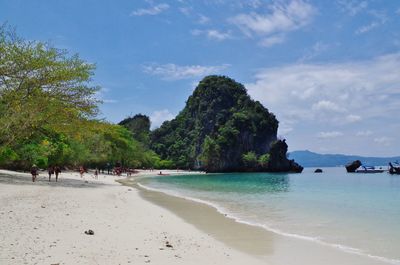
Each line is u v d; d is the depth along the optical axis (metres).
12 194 25.84
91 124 43.03
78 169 78.00
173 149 196.75
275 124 183.50
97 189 36.84
